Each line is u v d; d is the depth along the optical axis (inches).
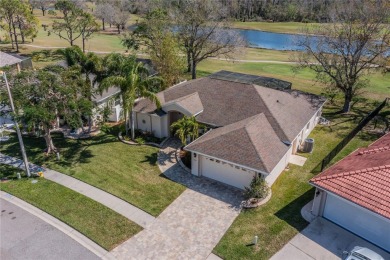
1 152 1103.0
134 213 823.1
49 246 721.0
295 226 776.9
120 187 924.0
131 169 1012.5
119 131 1262.3
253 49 3134.8
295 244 725.3
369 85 1752.0
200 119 1137.4
